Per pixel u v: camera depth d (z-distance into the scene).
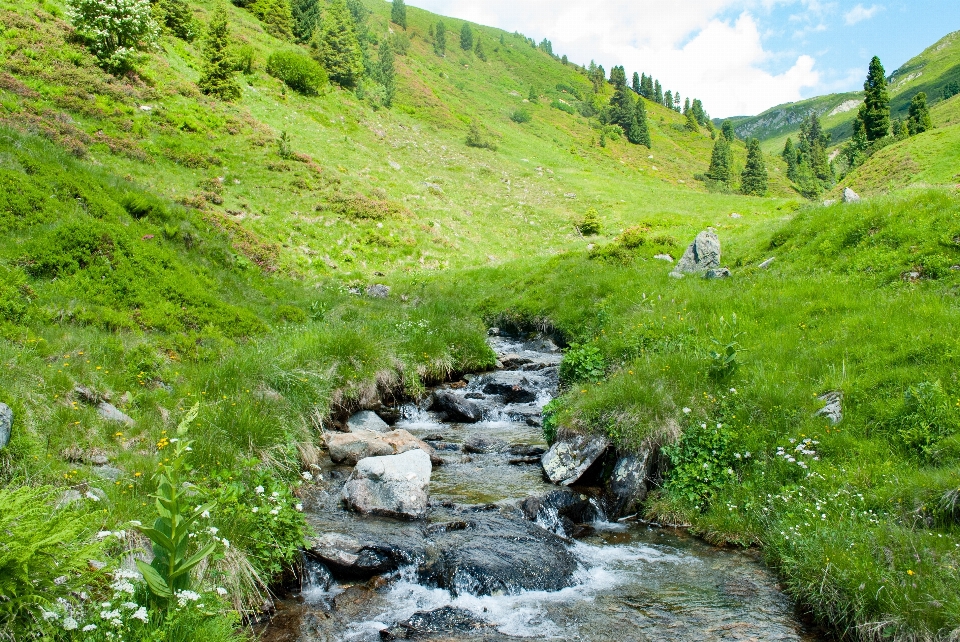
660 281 20.88
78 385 8.85
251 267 22.03
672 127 176.12
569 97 173.62
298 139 46.97
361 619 6.44
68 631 4.18
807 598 6.60
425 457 9.85
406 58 128.88
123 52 37.38
